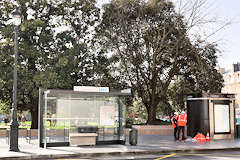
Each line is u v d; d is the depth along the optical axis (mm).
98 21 30469
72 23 29703
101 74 29938
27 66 27469
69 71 27062
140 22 29312
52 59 26984
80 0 29312
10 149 15070
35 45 27125
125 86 30875
